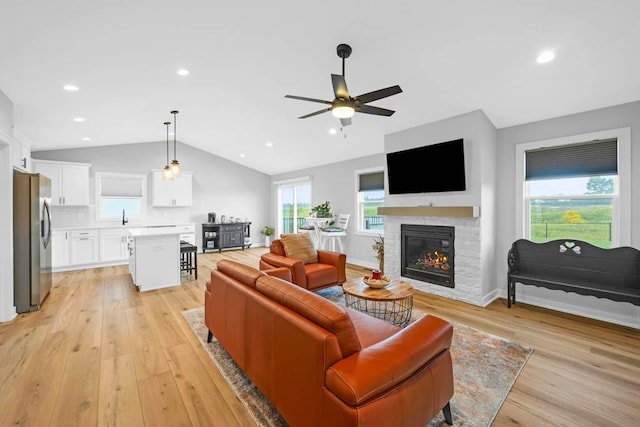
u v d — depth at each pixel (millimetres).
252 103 4238
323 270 3783
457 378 2072
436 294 4070
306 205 7988
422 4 2125
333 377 1164
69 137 5270
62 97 3492
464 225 3750
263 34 2518
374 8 2195
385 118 4176
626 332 2852
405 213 4273
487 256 3764
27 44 2342
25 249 3320
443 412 1641
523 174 3797
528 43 2426
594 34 2250
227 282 2137
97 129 5098
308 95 3887
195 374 2107
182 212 7594
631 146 3041
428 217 4129
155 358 2328
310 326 1308
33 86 3082
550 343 2609
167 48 2686
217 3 2113
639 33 2189
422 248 4336
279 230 9016
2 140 3037
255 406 1775
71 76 3000
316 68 3143
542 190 3705
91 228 5793
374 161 5945
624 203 3078
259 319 1687
